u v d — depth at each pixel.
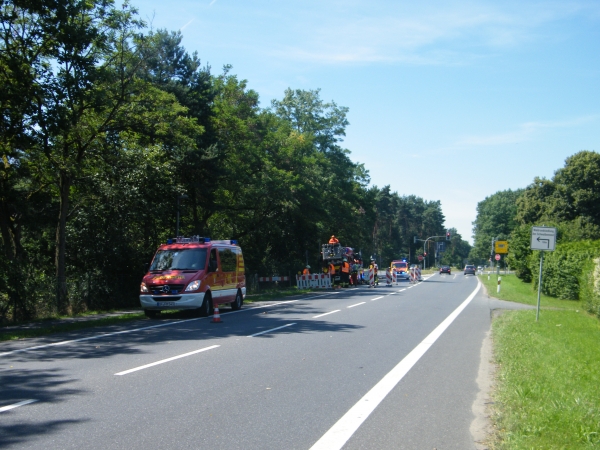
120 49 22.53
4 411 6.73
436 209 164.75
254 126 38.81
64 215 23.05
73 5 19.48
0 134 19.59
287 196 36.69
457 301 26.89
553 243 17.08
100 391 7.83
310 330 14.89
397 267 60.31
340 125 58.16
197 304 18.47
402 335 14.20
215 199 33.66
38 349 11.69
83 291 23.44
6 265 18.30
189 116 30.62
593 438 5.57
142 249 27.08
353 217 54.59
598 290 19.34
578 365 9.77
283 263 44.97
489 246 122.81
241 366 9.75
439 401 7.54
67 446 5.48
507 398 7.39
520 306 24.36
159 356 10.71
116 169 24.92
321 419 6.57
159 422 6.34
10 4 18.80
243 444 5.62
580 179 64.44
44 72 19.86
